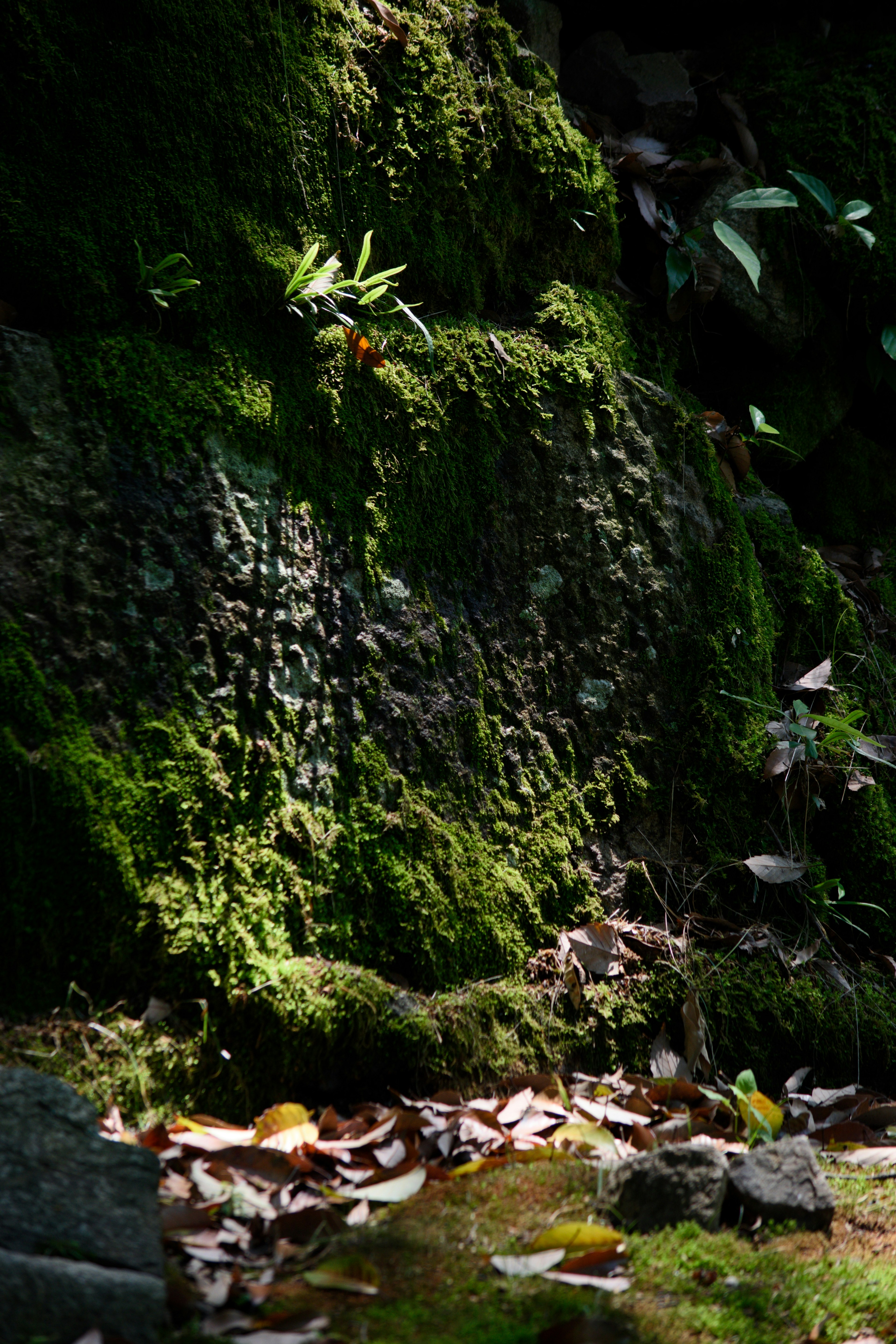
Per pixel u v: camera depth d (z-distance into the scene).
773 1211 1.70
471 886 2.33
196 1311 1.35
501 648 2.55
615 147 3.40
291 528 2.28
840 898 2.71
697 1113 2.11
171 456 2.16
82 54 2.26
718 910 2.64
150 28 2.31
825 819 2.90
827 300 3.52
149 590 2.07
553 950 2.41
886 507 3.76
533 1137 1.94
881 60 3.65
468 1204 1.65
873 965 2.75
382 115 2.63
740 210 3.41
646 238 3.37
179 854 1.97
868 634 3.43
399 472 2.47
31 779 1.83
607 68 3.58
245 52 2.42
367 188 2.59
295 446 2.33
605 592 2.72
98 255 2.22
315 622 2.26
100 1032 1.80
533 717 2.56
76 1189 1.41
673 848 2.67
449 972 2.24
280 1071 1.97
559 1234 1.52
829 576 3.25
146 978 1.89
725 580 2.90
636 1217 1.64
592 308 3.00
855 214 3.29
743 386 3.58
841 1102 2.36
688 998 2.42
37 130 2.22
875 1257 1.64
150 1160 1.50
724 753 2.75
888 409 3.77
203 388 2.23
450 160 2.72
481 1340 1.30
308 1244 1.53
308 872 2.12
